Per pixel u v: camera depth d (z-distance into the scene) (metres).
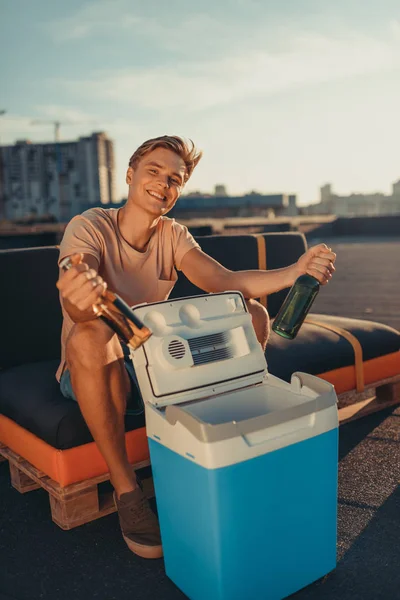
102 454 1.58
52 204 144.88
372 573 1.48
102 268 1.74
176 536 1.40
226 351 1.55
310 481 1.37
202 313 1.54
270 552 1.33
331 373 2.36
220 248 2.83
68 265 1.20
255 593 1.32
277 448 1.30
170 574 1.48
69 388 1.72
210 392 1.50
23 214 143.75
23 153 146.62
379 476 1.99
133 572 1.53
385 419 2.51
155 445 1.41
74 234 1.68
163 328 1.46
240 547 1.28
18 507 1.89
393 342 2.59
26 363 2.27
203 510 1.26
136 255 1.79
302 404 1.34
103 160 146.38
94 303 1.18
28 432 1.80
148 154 1.72
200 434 1.22
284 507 1.33
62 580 1.51
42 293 2.31
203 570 1.31
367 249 13.91
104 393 1.52
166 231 1.89
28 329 2.27
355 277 8.23
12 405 1.88
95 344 1.48
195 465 1.25
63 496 1.68
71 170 145.00
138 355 1.43
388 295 6.32
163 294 1.88
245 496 1.26
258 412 1.57
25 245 10.83
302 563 1.40
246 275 1.79
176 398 1.45
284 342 2.37
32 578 1.52
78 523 1.72
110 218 1.78
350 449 2.22
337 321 2.70
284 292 3.09
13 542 1.69
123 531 1.62
